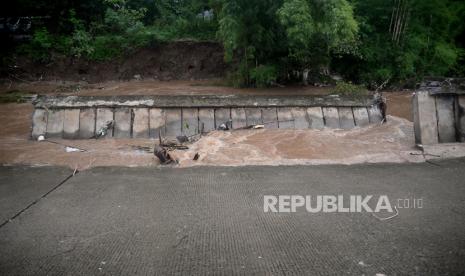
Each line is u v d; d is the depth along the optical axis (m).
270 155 8.23
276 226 4.47
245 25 15.36
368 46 18.42
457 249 3.81
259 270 3.47
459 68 20.12
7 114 12.70
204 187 6.11
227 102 10.55
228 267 3.53
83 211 5.04
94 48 20.22
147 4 23.84
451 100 8.62
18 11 20.05
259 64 16.64
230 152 8.41
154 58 20.84
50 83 19.34
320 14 13.96
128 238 4.18
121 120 10.10
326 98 10.97
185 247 3.94
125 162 7.86
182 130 10.10
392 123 10.80
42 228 4.47
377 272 3.41
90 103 10.13
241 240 4.10
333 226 4.45
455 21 20.56
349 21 14.12
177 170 7.23
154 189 6.03
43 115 9.97
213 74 20.83
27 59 19.48
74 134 9.84
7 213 4.98
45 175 6.89
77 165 7.62
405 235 4.16
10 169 7.30
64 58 19.86
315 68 16.78
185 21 22.02
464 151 7.92
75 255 3.79
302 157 8.12
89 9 21.58
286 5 13.68
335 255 3.73
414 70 18.67
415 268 3.46
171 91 16.55
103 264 3.60
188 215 4.86
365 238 4.10
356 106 10.91
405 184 6.07
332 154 8.27
